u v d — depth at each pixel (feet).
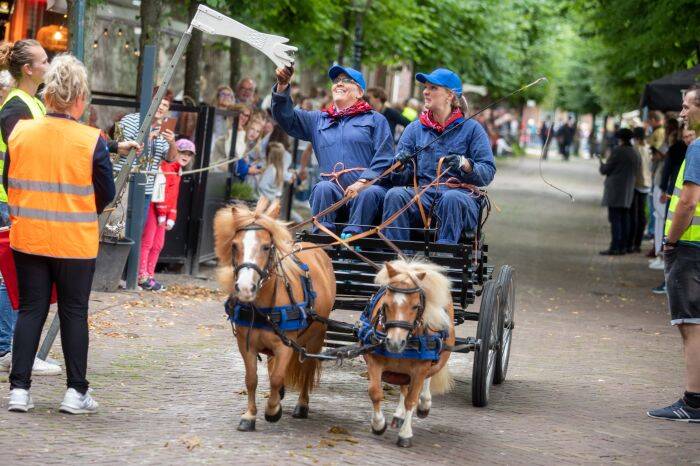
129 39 56.44
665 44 57.72
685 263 24.73
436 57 85.66
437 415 23.71
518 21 104.12
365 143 26.37
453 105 25.75
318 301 21.95
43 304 21.16
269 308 20.18
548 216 83.76
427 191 25.05
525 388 27.27
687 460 21.25
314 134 26.81
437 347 20.34
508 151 184.96
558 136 193.16
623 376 29.45
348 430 21.65
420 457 19.90
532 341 34.14
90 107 37.65
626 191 59.77
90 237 21.08
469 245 23.88
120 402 22.43
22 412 20.84
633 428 23.68
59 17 46.44
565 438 22.35
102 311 32.45
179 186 41.27
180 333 30.78
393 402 24.64
